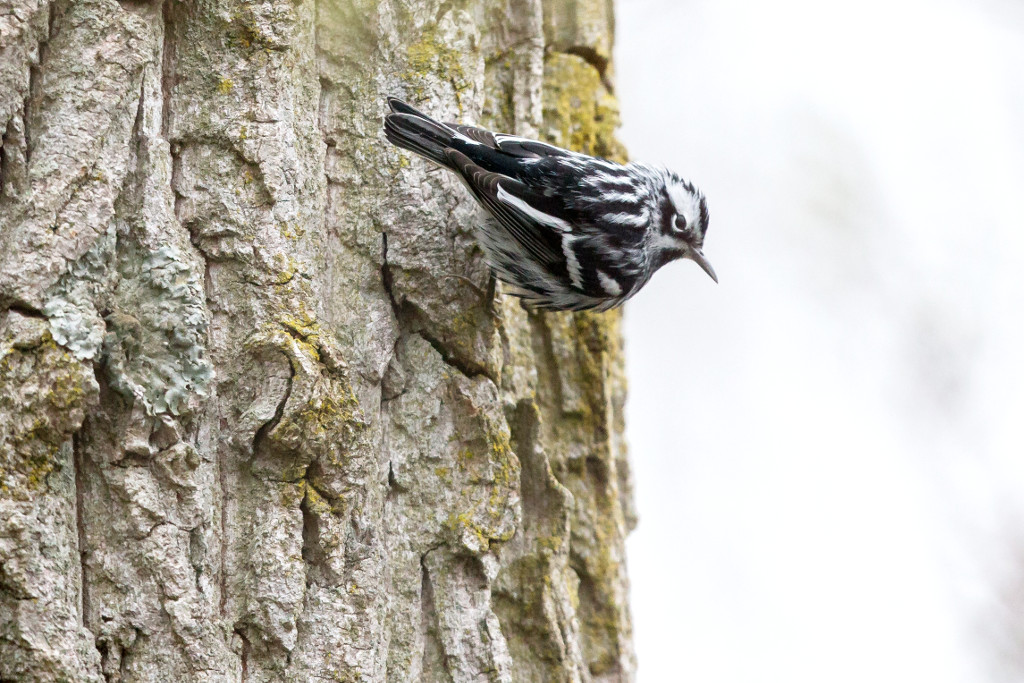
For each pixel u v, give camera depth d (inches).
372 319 276.2
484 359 288.8
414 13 305.6
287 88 266.1
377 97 291.9
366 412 270.7
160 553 225.1
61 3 239.5
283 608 233.3
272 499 238.2
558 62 390.9
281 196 259.1
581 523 348.5
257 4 263.9
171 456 229.9
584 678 321.1
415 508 272.5
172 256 240.1
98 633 219.0
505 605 305.0
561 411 354.9
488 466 279.4
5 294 219.8
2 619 207.9
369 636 245.4
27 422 215.0
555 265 337.1
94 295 229.8
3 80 227.3
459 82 306.3
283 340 243.8
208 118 256.5
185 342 235.8
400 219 283.4
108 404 227.6
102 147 236.8
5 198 227.1
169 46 258.2
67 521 218.8
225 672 226.7
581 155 366.6
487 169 308.3
